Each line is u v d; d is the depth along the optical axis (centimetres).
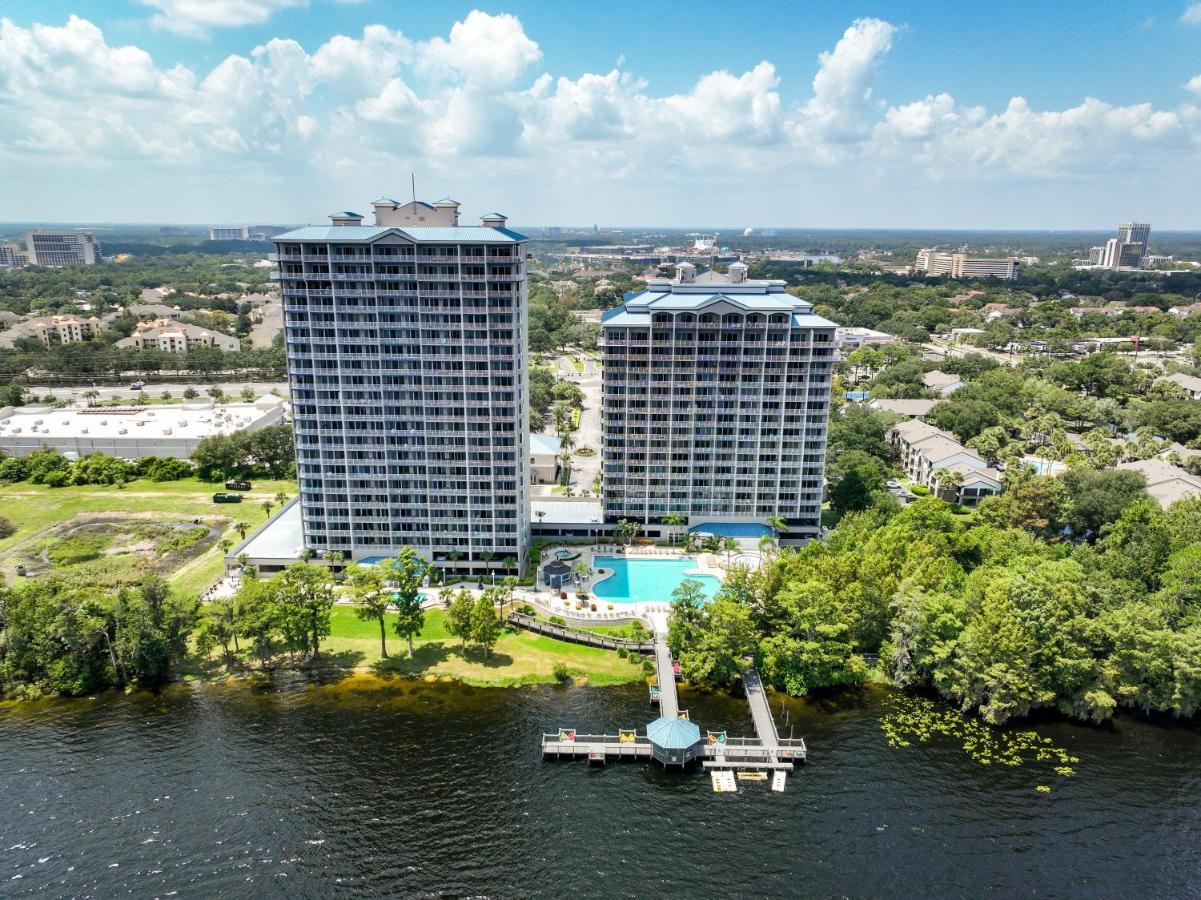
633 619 15575
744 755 11756
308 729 12406
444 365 15962
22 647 13288
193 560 18225
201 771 11425
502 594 15262
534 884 9569
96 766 11500
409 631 14212
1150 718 12775
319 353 15950
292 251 15300
